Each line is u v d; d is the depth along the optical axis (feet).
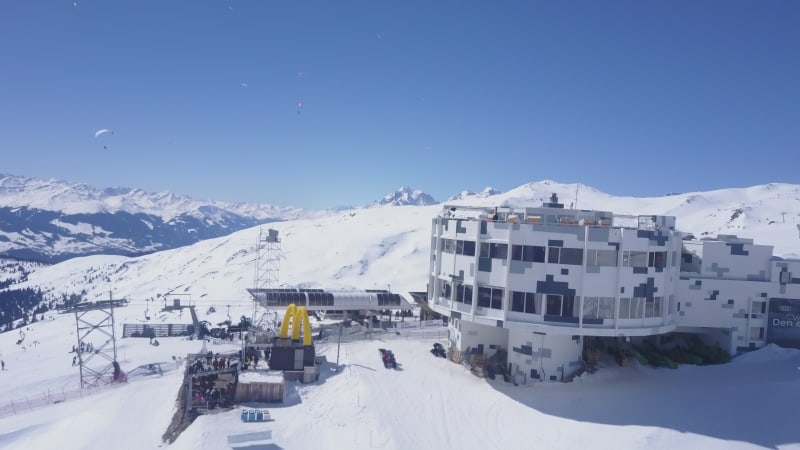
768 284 162.71
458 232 159.22
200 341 231.71
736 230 603.67
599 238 142.82
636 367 158.20
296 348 152.97
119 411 153.07
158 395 165.58
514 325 144.36
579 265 143.13
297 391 143.74
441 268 167.12
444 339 199.31
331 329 210.38
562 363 150.41
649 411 130.72
